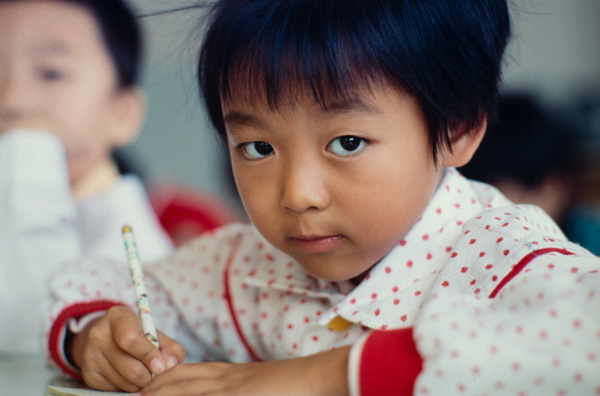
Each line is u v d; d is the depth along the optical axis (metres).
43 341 0.87
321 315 0.82
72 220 1.58
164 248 1.75
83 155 1.69
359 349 0.58
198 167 1.91
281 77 0.67
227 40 0.71
